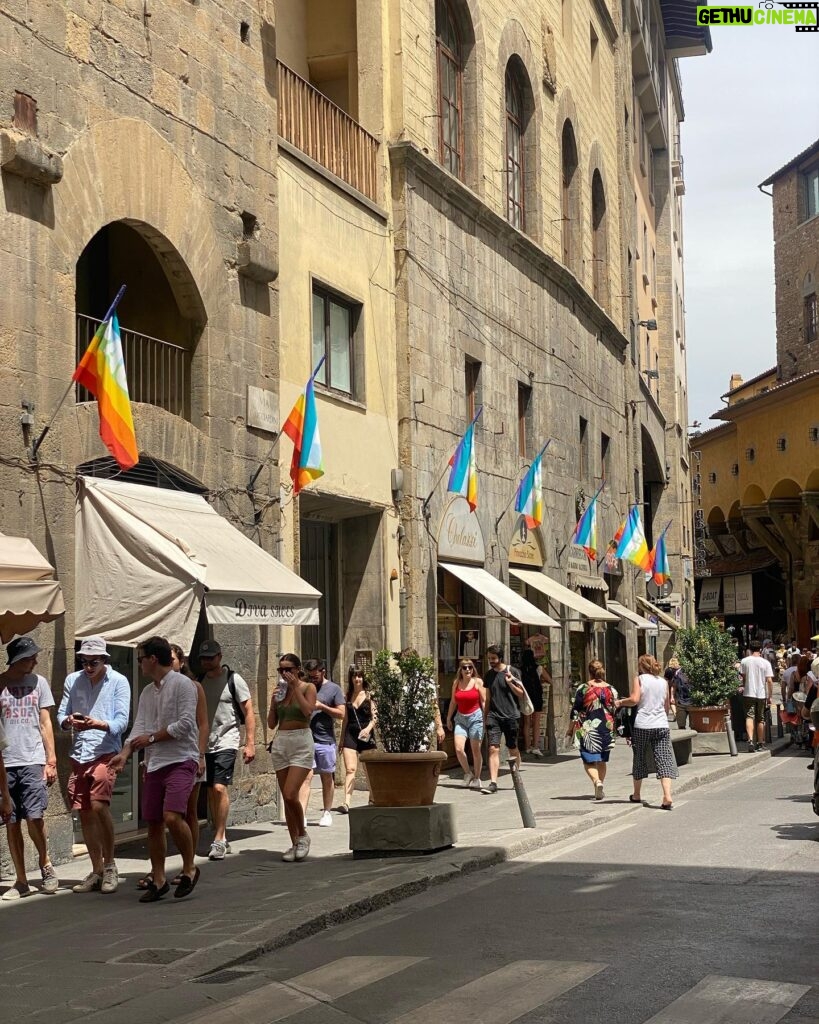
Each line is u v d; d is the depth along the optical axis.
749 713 27.98
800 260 64.06
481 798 18.30
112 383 12.48
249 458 16.45
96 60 13.72
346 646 20.75
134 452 12.70
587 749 17.83
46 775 10.95
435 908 10.23
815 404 55.97
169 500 14.25
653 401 48.59
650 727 17.06
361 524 20.88
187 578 12.51
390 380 21.48
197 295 15.55
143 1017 7.04
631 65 43.78
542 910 9.92
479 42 26.02
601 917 9.53
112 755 10.99
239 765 15.65
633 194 45.38
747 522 63.59
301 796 13.16
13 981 7.80
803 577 61.12
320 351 19.53
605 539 35.47
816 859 12.09
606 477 36.50
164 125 14.92
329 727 15.54
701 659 25.55
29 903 10.41
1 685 10.88
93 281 15.79
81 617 12.73
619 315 39.34
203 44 15.82
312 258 19.02
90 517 12.88
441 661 22.88
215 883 11.23
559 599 26.11
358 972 7.98
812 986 7.27
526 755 26.55
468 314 24.69
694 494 71.88
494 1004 7.06
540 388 29.17
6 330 12.16
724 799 17.78
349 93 22.34
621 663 38.09
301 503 18.98
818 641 19.50
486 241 25.95
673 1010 6.80
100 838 10.96
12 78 12.41
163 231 14.85
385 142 21.75
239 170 16.52
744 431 63.12
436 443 22.73
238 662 15.93
